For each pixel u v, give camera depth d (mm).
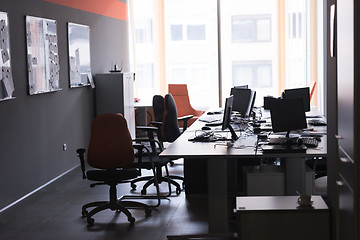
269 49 11984
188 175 6297
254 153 4793
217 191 4785
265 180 4844
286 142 4863
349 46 3102
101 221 5449
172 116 6977
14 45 6238
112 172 5391
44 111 7168
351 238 3090
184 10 12109
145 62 12000
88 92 9125
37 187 6871
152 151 6383
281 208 3717
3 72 5863
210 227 4809
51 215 5707
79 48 8625
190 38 12172
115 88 9383
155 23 11836
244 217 3707
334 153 3705
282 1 11594
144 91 12047
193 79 12242
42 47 7066
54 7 7621
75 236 4973
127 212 5391
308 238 3713
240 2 11992
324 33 10789
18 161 6301
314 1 11414
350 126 3084
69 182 7305
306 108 7492
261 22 11969
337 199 3535
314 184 4887
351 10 3012
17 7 6348
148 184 6520
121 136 5344
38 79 6902
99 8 9820
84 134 8898
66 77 8070
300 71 11688
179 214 5621
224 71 12133
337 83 3584
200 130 6672
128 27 11867
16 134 6258
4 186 5918
